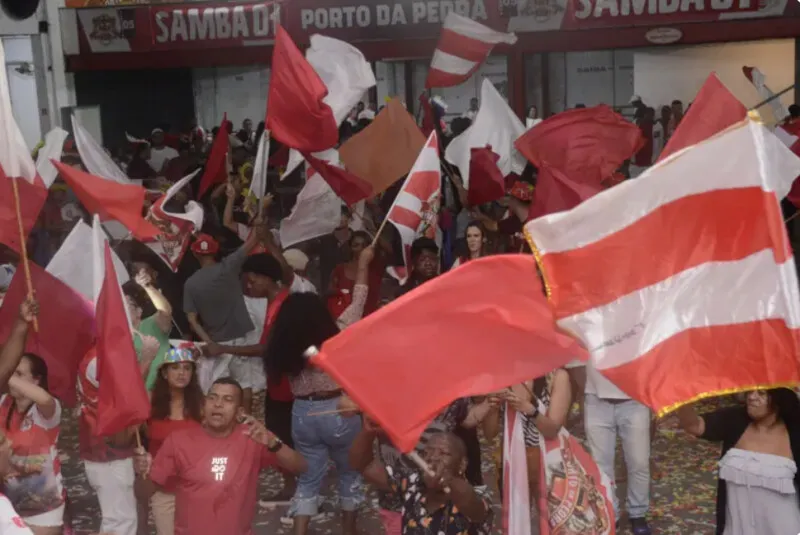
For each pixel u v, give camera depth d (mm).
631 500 9094
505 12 28750
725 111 6992
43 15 29750
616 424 8945
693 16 28125
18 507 7668
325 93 10547
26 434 7648
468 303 5828
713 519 9617
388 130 13031
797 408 7188
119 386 6977
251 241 10734
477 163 13117
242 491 7270
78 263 9242
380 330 5777
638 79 29797
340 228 15758
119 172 13898
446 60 15977
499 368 5852
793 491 7172
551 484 6836
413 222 11570
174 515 7652
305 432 8703
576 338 5789
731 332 5645
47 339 8484
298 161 13648
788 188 5840
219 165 15852
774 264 5578
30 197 8250
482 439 11492
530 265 5836
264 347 9289
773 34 27906
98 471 8133
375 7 29156
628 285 5770
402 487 6613
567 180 8234
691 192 5688
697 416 7441
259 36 30047
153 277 11969
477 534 6547
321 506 10008
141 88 31797
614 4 28375
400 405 5781
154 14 30125
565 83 30031
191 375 8242
